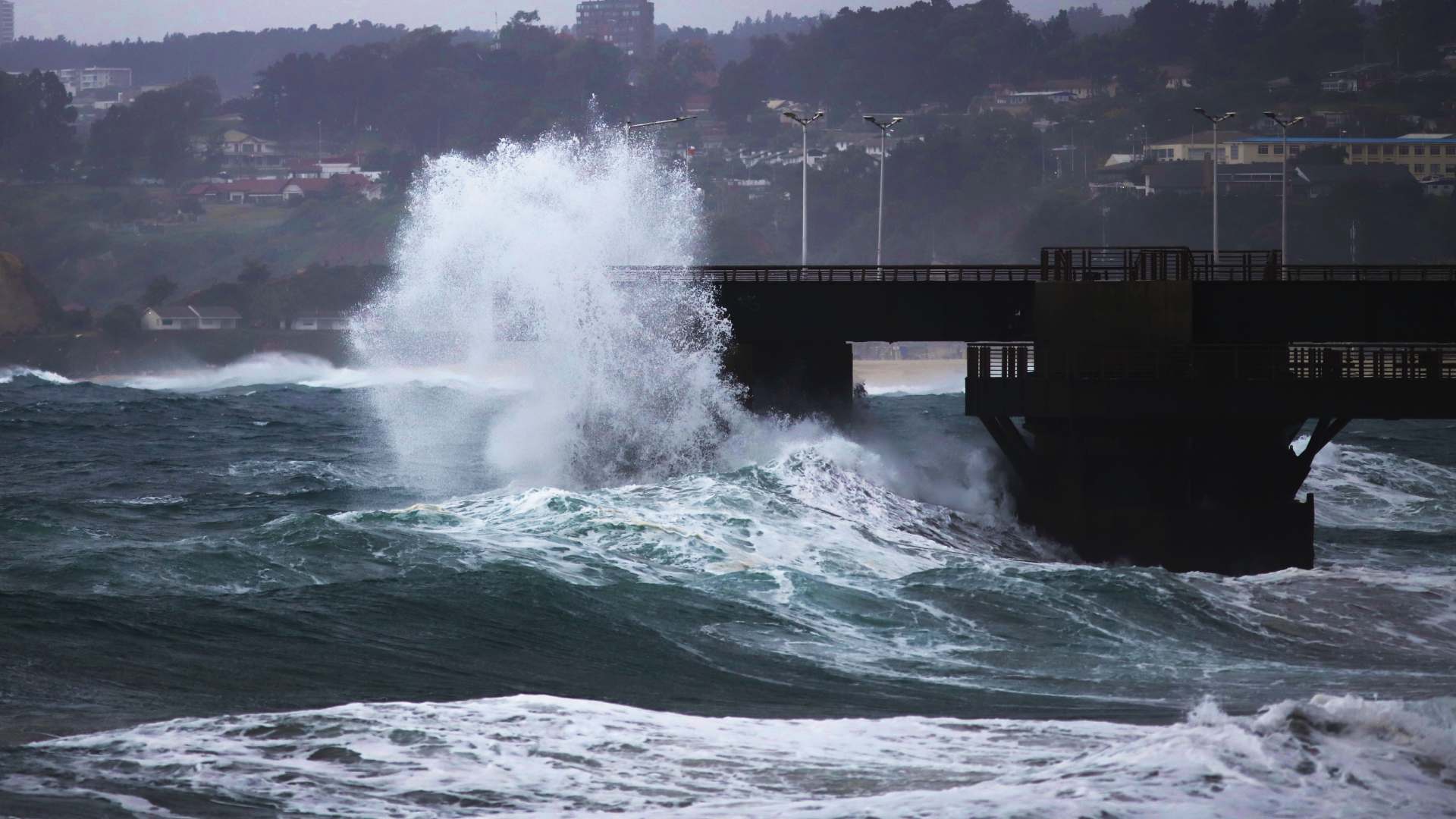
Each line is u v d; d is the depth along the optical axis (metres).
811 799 48.53
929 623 87.69
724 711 65.19
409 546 93.62
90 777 48.66
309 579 85.50
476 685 67.44
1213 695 73.00
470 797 48.22
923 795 45.56
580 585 88.19
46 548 97.88
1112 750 48.78
